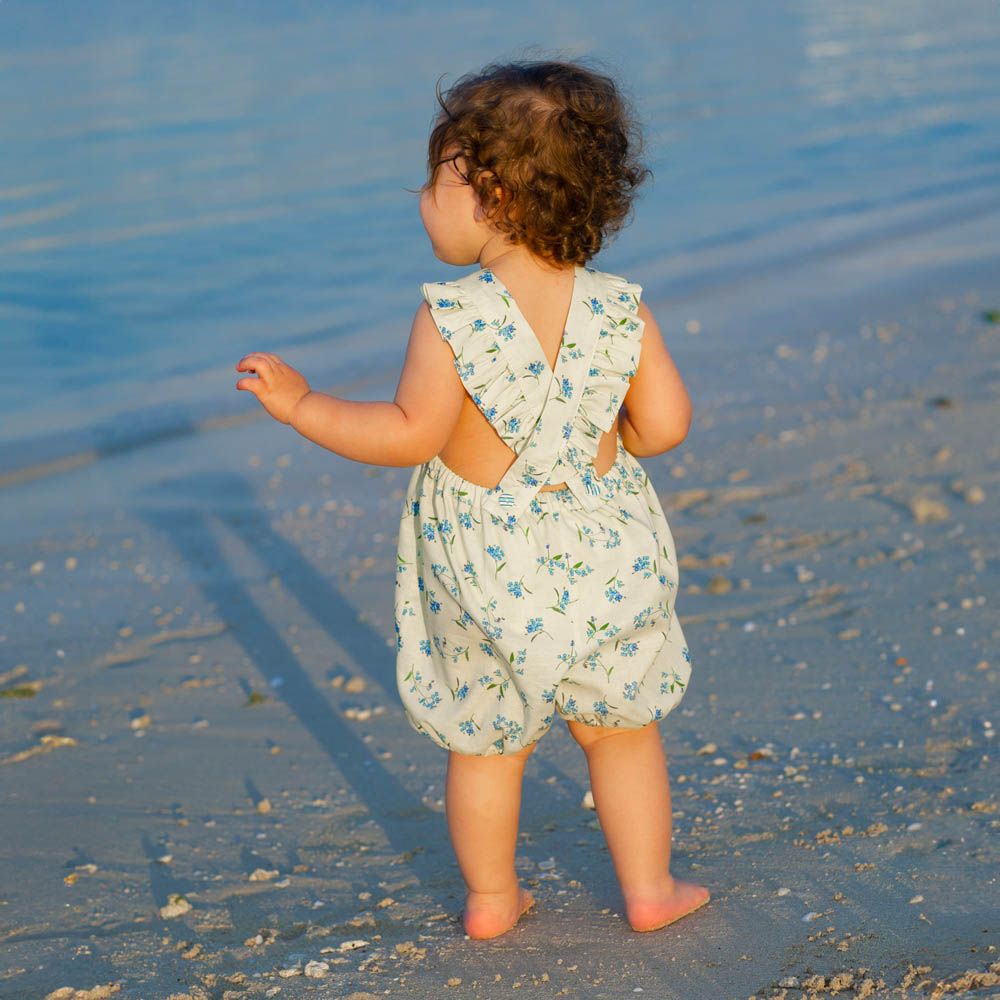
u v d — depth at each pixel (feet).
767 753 12.87
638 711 9.27
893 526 19.44
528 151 8.86
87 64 89.20
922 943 8.99
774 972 8.82
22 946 10.10
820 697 14.14
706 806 11.78
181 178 54.85
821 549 18.81
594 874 10.77
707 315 35.37
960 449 22.67
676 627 9.83
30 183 53.88
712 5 129.08
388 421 8.97
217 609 18.47
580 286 9.32
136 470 25.32
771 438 24.22
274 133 63.82
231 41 100.94
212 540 21.36
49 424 28.30
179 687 15.88
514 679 9.02
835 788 11.93
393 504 22.98
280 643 17.20
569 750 13.48
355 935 10.04
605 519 9.20
